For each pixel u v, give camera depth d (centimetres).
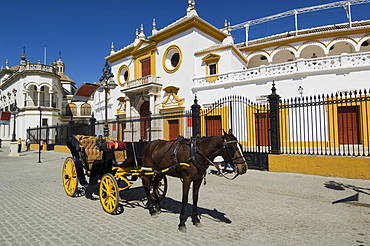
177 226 513
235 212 605
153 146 618
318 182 917
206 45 2347
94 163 670
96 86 3134
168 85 2273
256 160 1206
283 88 1708
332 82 1583
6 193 810
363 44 2267
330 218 562
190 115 1413
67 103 4566
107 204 616
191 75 2173
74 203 688
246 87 1831
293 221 543
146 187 604
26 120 3728
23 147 3481
